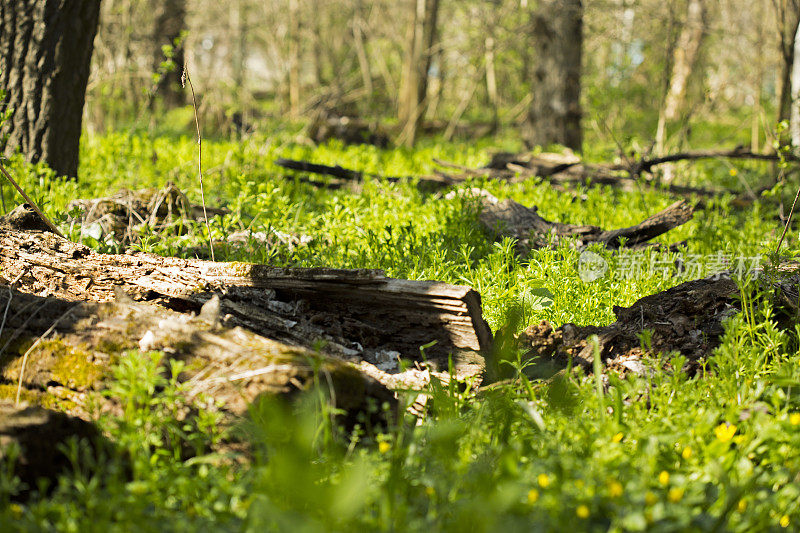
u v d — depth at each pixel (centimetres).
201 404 325
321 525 254
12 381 354
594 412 353
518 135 2159
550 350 434
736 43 1767
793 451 304
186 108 2105
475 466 288
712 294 450
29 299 373
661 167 1109
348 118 1838
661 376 379
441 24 2316
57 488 287
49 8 818
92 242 573
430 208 770
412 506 272
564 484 263
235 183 909
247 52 2853
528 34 1688
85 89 864
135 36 1816
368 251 622
